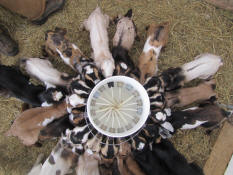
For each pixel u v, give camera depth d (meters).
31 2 1.73
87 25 1.81
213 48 1.98
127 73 1.67
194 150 1.97
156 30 1.73
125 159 1.73
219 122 1.76
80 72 1.71
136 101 1.43
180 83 1.76
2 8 1.87
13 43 1.87
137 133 1.58
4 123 1.98
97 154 1.66
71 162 1.75
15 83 1.71
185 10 1.97
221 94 1.97
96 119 1.40
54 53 1.82
